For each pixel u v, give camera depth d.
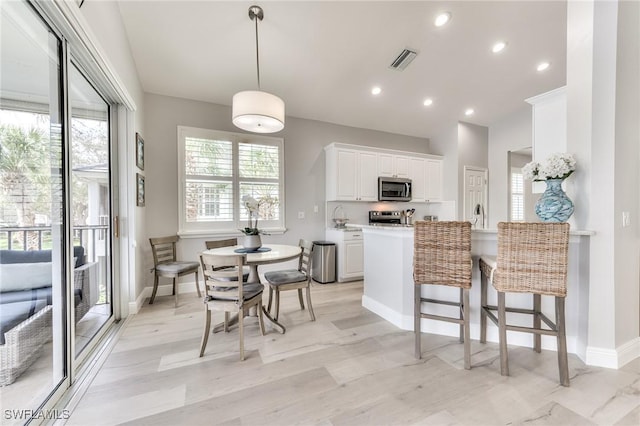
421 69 3.50
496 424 1.38
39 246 1.56
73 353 1.70
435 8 2.60
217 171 3.87
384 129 5.12
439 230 1.97
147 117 3.49
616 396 1.58
